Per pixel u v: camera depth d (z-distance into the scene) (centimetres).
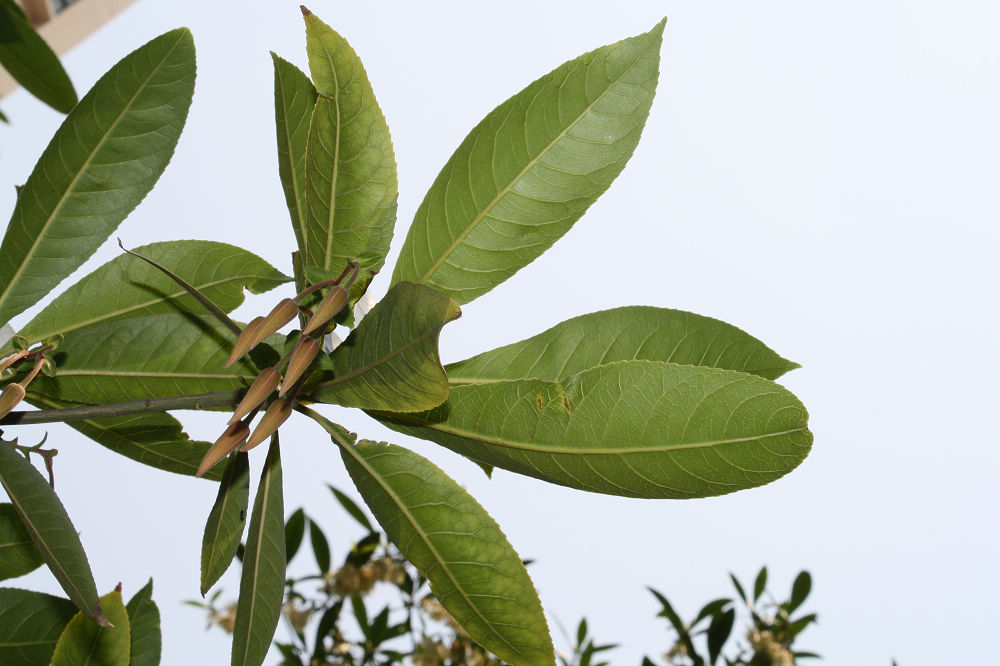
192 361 76
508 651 73
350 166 72
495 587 73
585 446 71
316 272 70
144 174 77
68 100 99
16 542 82
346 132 71
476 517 73
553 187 72
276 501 74
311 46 70
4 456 72
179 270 79
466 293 73
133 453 83
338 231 72
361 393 69
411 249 73
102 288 78
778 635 188
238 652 74
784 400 69
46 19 256
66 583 71
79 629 78
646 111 72
